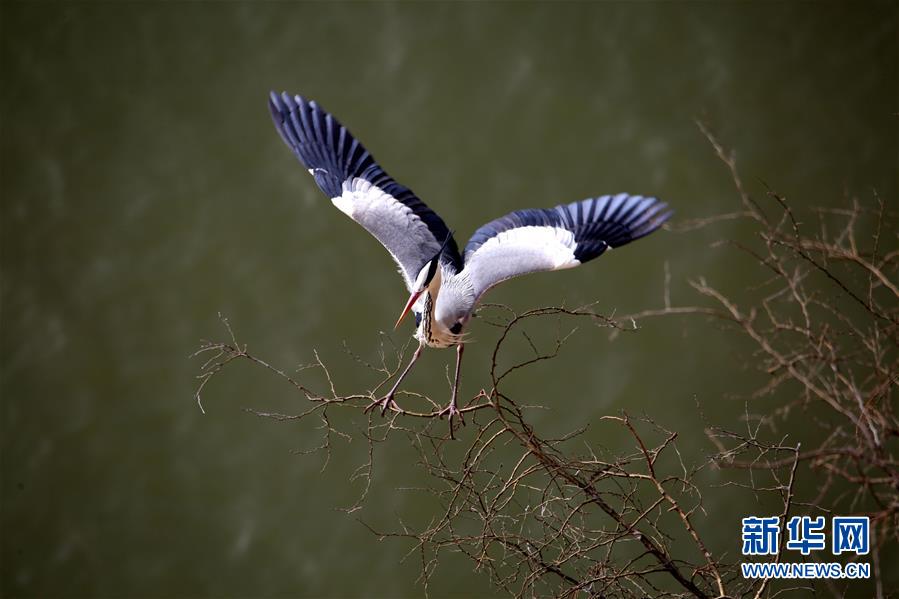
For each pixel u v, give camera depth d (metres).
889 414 7.18
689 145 16.22
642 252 15.40
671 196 15.89
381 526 14.23
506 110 16.78
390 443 14.55
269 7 17.80
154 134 17.39
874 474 8.80
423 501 14.15
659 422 14.21
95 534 15.09
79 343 16.20
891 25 16.55
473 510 7.72
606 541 7.47
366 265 15.93
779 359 7.04
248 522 14.78
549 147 16.47
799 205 15.50
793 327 7.53
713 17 16.95
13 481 15.53
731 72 16.59
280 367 15.42
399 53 17.33
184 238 16.66
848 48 16.55
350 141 10.03
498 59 17.14
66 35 18.00
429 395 14.69
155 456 15.41
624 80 16.78
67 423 15.77
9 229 17.02
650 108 16.56
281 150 17.06
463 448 13.91
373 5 17.62
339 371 15.13
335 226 16.30
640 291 15.16
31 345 16.30
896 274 12.84
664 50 16.89
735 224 15.45
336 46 17.53
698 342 14.62
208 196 16.91
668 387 14.46
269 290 16.02
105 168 17.31
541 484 12.88
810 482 13.04
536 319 15.02
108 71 17.83
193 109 17.45
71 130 17.50
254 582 14.41
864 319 13.07
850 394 7.45
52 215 17.06
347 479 14.61
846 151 15.86
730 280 15.03
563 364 14.81
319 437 14.95
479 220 16.11
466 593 13.62
